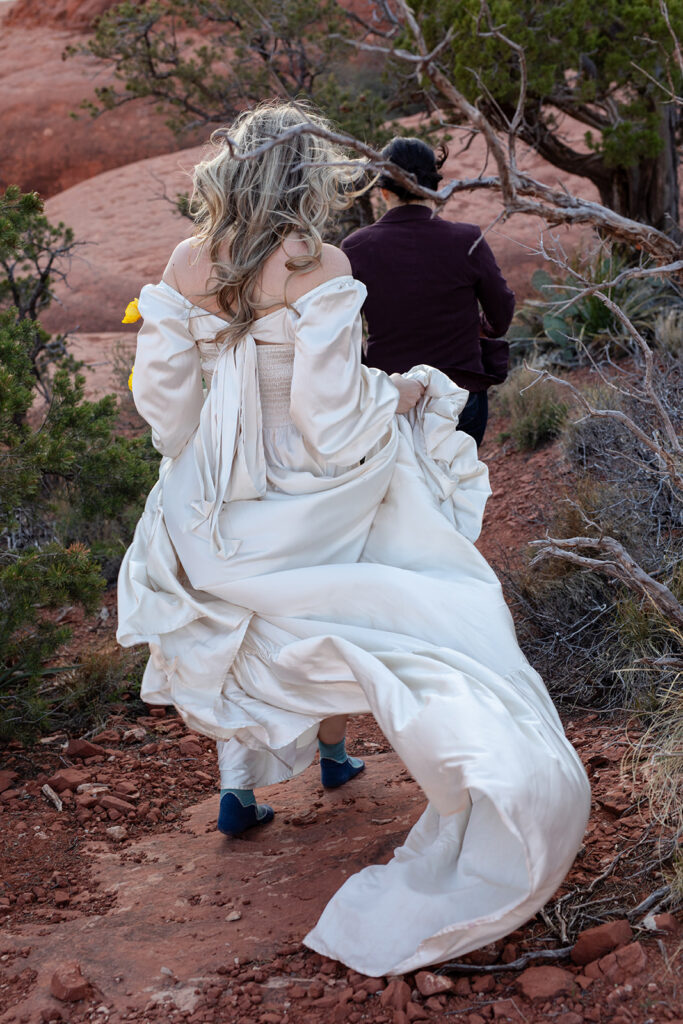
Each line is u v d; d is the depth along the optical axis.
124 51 10.41
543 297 8.31
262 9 9.54
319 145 2.62
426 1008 2.13
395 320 3.71
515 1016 2.06
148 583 2.76
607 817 2.88
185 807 3.56
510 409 6.77
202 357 2.77
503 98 7.46
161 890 2.86
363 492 2.68
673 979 2.11
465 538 2.76
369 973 2.25
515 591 4.34
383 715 2.28
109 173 19.67
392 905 2.31
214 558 2.63
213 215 2.58
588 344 7.21
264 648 2.65
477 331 3.87
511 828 2.04
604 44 7.54
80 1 24.80
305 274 2.55
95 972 2.43
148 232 16.83
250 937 2.52
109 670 4.38
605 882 2.55
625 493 4.37
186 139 20.86
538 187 3.14
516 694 2.34
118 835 3.29
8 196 4.95
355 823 3.13
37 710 3.88
